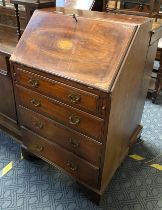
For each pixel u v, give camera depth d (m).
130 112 1.36
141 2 2.61
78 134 1.17
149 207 1.33
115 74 0.95
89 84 0.98
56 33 1.14
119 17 1.18
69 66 1.06
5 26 1.79
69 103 1.11
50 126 1.30
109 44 1.01
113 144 1.23
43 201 1.36
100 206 1.33
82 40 1.07
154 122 2.06
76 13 1.22
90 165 1.22
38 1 1.36
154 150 1.75
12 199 1.37
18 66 1.22
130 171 1.56
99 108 1.01
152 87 2.37
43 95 1.21
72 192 1.41
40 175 1.52
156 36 1.33
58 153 1.36
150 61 1.41
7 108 1.63
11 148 1.73
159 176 1.53
